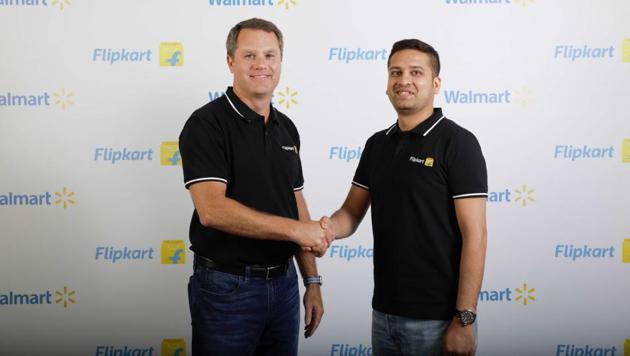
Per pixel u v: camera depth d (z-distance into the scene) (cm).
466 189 168
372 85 271
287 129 210
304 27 269
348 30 269
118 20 267
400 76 177
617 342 277
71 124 270
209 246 185
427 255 172
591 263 275
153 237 274
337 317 279
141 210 273
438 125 176
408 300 173
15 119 269
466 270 167
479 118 271
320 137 272
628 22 267
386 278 178
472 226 168
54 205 272
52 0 266
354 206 204
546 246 275
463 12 268
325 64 270
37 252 273
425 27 268
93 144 271
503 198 274
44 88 268
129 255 275
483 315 278
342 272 278
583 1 267
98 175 271
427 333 172
